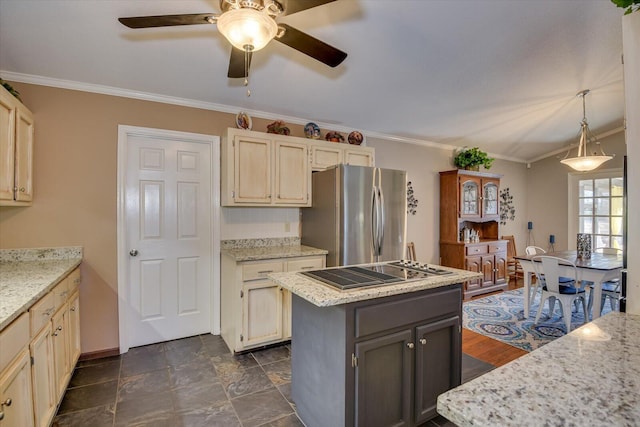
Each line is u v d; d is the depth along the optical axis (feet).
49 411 5.55
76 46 7.10
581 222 18.10
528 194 20.21
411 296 5.56
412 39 7.69
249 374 7.84
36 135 7.93
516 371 2.43
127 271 9.11
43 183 8.03
